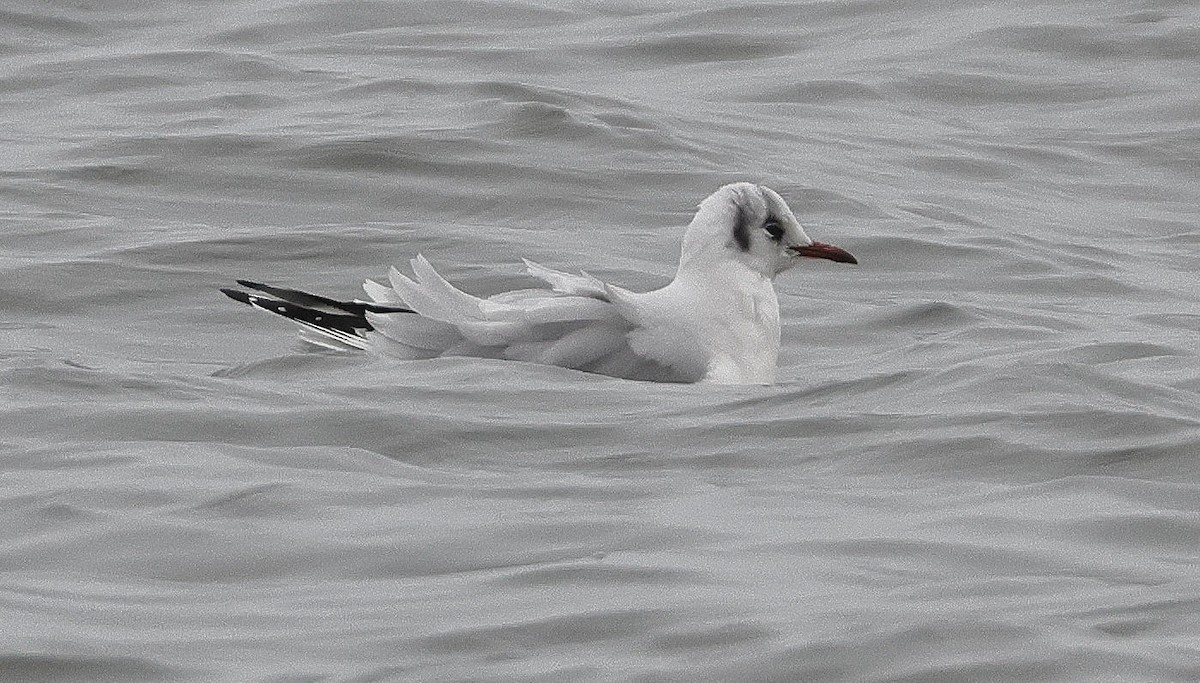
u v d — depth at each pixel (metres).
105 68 29.55
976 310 19.44
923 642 9.30
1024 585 10.10
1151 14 32.47
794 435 13.21
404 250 21.25
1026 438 12.81
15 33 32.16
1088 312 20.11
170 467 12.26
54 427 13.20
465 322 15.48
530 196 23.62
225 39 31.89
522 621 9.70
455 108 26.97
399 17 33.19
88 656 9.30
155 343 17.94
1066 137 27.78
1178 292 21.23
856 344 18.61
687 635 9.47
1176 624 9.51
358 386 14.48
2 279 19.52
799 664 9.11
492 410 13.95
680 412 13.91
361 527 11.12
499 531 11.05
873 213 23.61
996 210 24.53
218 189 23.62
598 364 15.57
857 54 31.09
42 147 25.12
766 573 10.32
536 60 30.88
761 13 33.19
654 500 11.77
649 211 23.41
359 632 9.61
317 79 29.03
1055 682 8.88
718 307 16.17
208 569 10.52
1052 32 31.66
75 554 10.73
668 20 32.94
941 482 12.10
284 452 12.68
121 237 21.27
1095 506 11.45
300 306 15.90
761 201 16.56
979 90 29.59
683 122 26.88
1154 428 12.86
